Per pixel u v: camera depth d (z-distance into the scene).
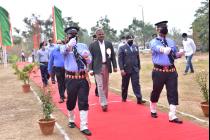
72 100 8.50
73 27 8.33
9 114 11.09
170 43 8.59
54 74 12.40
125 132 8.07
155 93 9.03
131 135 7.81
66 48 8.12
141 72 22.62
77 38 8.38
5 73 29.19
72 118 8.85
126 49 11.21
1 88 18.16
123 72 11.30
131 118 9.32
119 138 7.66
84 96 8.23
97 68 10.38
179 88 14.29
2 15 25.77
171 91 8.62
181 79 16.89
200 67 22.30
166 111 10.04
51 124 8.36
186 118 9.17
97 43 10.54
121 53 11.23
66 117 10.05
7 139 8.30
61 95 12.23
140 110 10.24
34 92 15.56
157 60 8.68
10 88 17.94
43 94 8.90
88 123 9.08
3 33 25.84
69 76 8.27
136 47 11.36
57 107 11.48
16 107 12.19
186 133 7.68
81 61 8.18
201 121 8.77
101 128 8.55
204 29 45.88
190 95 12.63
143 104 11.18
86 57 8.14
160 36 8.61
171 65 8.64
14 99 13.98
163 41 8.57
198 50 46.72
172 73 8.63
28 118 10.31
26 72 16.03
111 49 10.70
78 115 9.97
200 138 7.29
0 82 21.47
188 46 18.45
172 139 7.34
